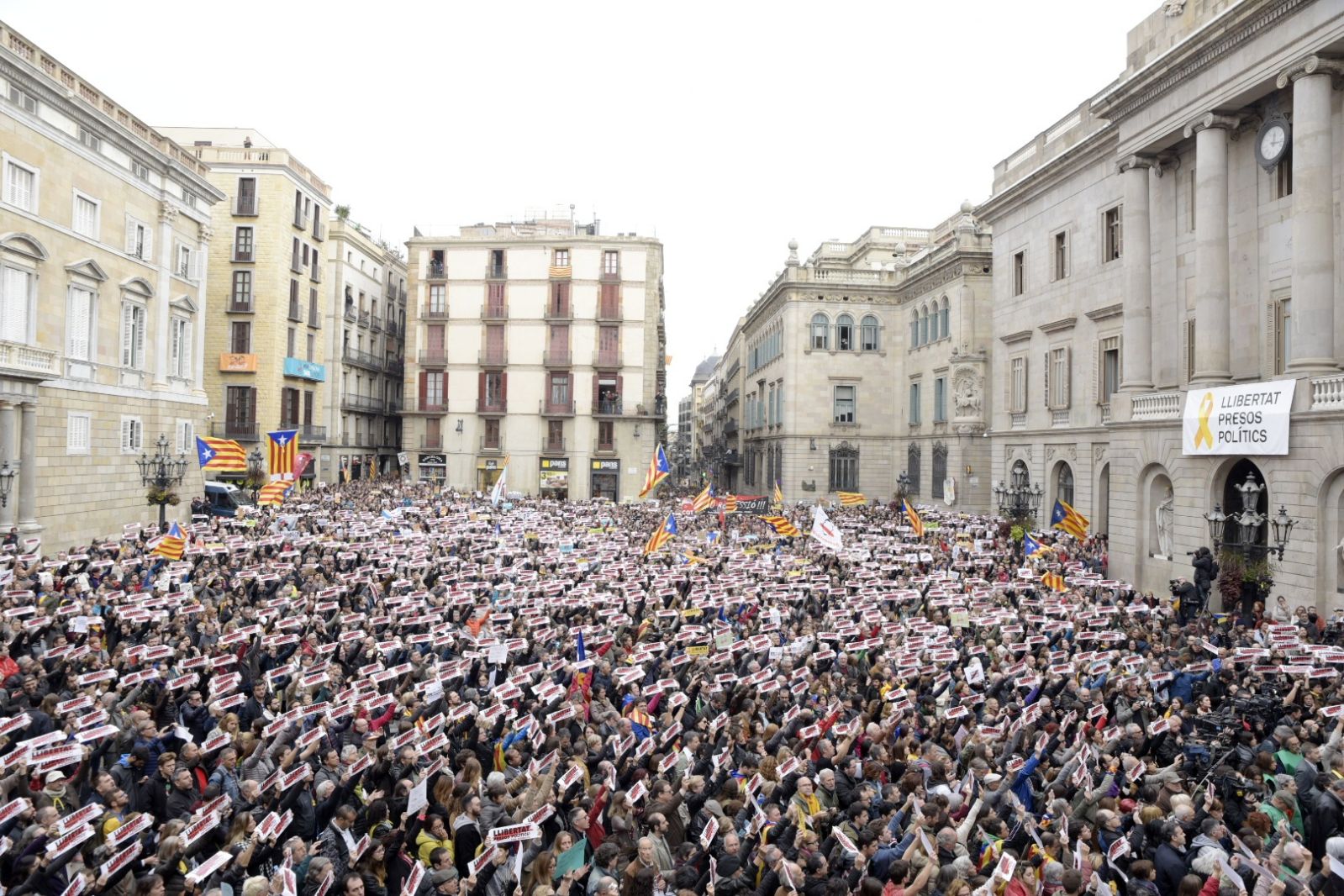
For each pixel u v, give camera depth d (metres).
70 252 34.12
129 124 38.72
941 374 58.66
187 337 44.06
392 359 85.62
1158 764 12.86
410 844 9.39
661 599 22.64
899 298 66.81
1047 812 10.88
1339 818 10.23
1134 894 8.84
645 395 71.69
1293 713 14.82
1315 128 25.72
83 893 8.16
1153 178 34.38
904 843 9.60
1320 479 24.39
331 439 71.44
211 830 9.23
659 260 75.25
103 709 12.62
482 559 28.12
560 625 18.84
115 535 37.59
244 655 16.41
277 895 8.17
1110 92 33.91
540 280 71.50
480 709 13.87
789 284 66.44
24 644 16.23
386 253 83.38
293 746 11.88
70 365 34.31
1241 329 30.56
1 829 8.83
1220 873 8.53
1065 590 26.19
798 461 66.81
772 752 12.42
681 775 11.70
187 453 43.59
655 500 66.00
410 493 57.28
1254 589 26.50
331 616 20.38
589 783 11.19
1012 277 48.31
